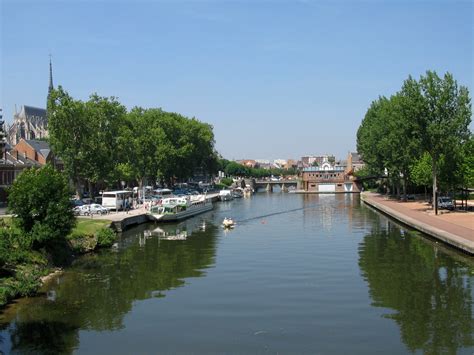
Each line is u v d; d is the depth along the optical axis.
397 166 107.19
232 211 106.62
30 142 127.56
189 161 158.50
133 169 121.31
